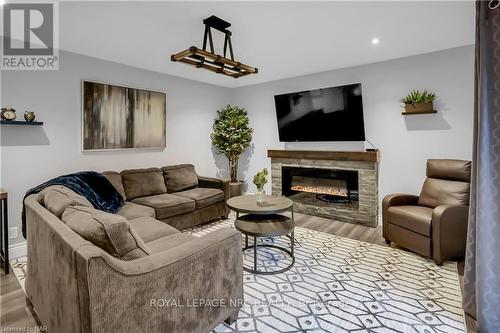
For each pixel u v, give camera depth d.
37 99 2.95
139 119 3.90
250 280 2.30
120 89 3.67
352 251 2.88
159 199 3.44
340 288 2.17
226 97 5.38
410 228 2.78
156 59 3.54
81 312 1.09
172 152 4.43
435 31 2.78
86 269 1.04
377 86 3.82
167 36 2.81
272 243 3.13
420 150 3.55
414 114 3.54
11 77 2.78
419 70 3.49
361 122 3.93
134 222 2.49
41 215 1.59
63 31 2.65
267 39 2.92
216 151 5.20
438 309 1.89
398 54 3.48
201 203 3.64
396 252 2.86
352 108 3.97
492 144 1.61
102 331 1.08
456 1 2.19
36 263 1.69
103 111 3.49
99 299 1.07
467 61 3.18
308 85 4.46
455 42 3.09
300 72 4.33
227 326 1.73
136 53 3.31
